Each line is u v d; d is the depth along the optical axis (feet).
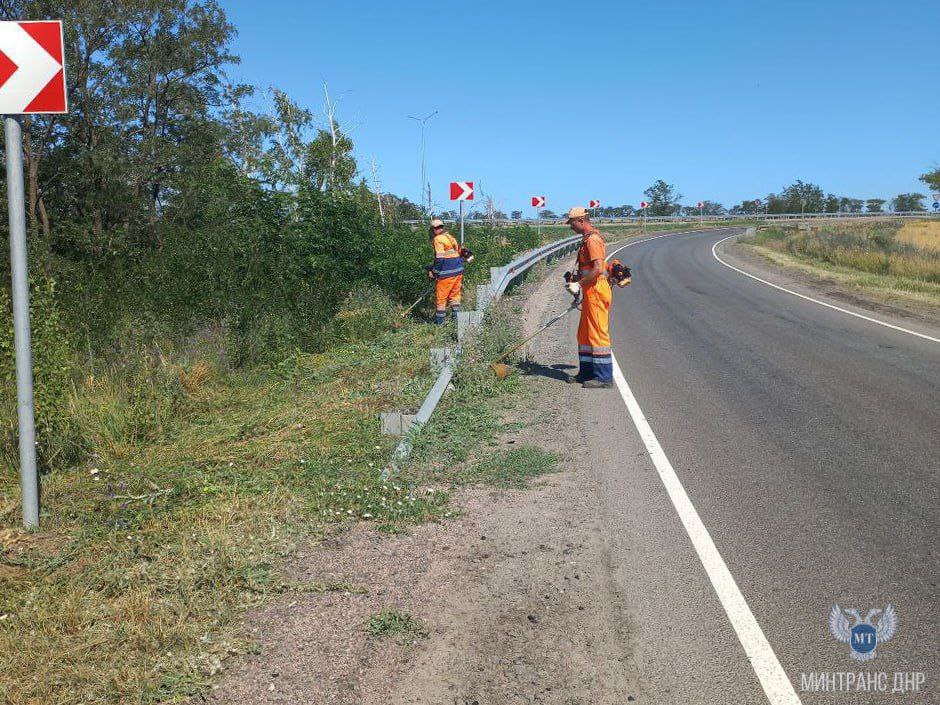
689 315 50.06
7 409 19.60
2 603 12.46
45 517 15.93
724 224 237.66
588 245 28.12
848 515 16.34
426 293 46.19
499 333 32.99
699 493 17.67
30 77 14.87
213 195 42.93
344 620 12.16
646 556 14.44
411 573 13.78
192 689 10.36
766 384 29.14
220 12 114.11
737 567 13.97
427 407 22.49
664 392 27.81
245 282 37.22
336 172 63.57
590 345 28.32
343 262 43.62
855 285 68.69
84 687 10.36
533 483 18.39
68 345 24.50
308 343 35.53
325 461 19.30
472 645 11.51
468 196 57.47
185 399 24.94
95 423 21.25
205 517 15.93
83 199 102.47
